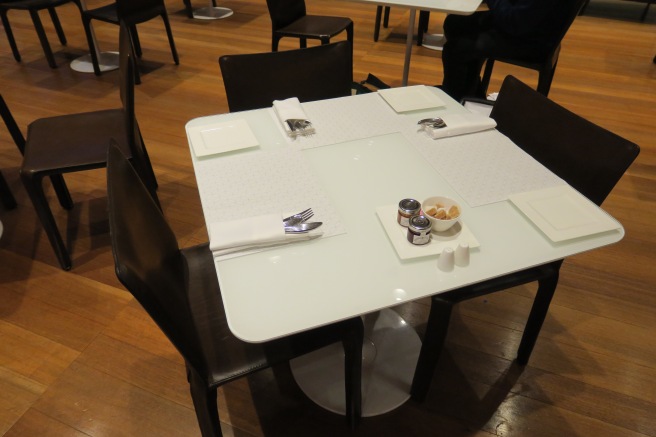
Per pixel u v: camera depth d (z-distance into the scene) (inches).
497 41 92.0
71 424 53.9
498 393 56.7
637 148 43.3
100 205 87.4
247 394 57.1
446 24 101.3
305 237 37.4
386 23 167.2
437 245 36.4
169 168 96.2
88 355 61.2
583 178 48.5
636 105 117.3
